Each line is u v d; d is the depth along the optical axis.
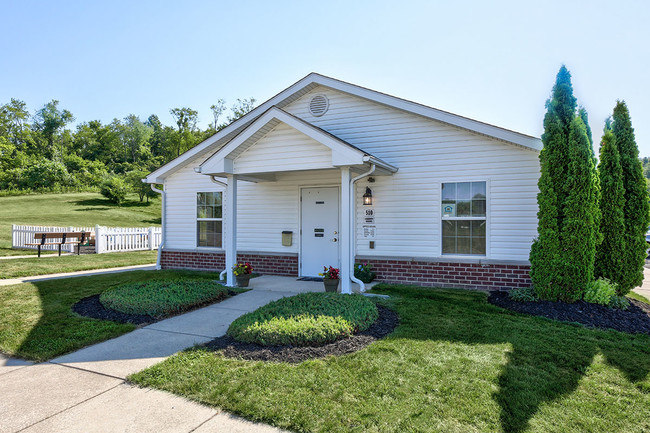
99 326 5.08
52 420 2.81
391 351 4.12
